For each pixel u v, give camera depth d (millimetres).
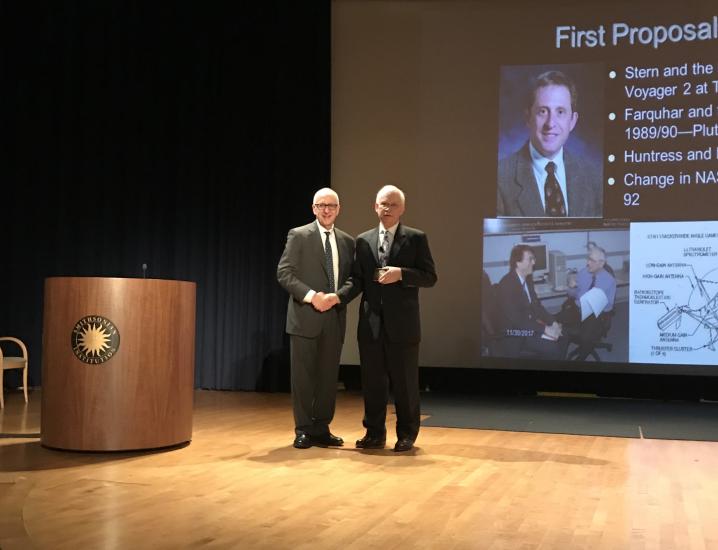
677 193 6461
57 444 3941
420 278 4023
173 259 7293
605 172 6617
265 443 4289
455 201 6961
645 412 5762
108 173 7309
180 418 4145
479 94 6945
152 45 7309
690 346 6387
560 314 6684
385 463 3764
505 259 6832
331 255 4223
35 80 7246
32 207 7230
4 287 7164
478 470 3631
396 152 7113
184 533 2562
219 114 7250
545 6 6812
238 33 7230
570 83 6734
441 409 5855
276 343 7062
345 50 7242
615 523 2752
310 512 2836
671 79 6516
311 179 7090
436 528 2656
